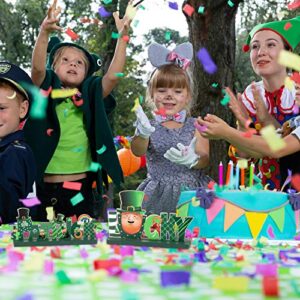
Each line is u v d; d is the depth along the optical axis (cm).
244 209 166
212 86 556
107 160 296
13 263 102
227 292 81
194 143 267
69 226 140
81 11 802
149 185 289
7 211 221
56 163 297
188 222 139
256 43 305
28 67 1250
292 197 172
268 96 305
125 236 141
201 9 360
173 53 308
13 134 241
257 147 203
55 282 87
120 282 87
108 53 744
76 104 302
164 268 101
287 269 101
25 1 1238
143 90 1270
